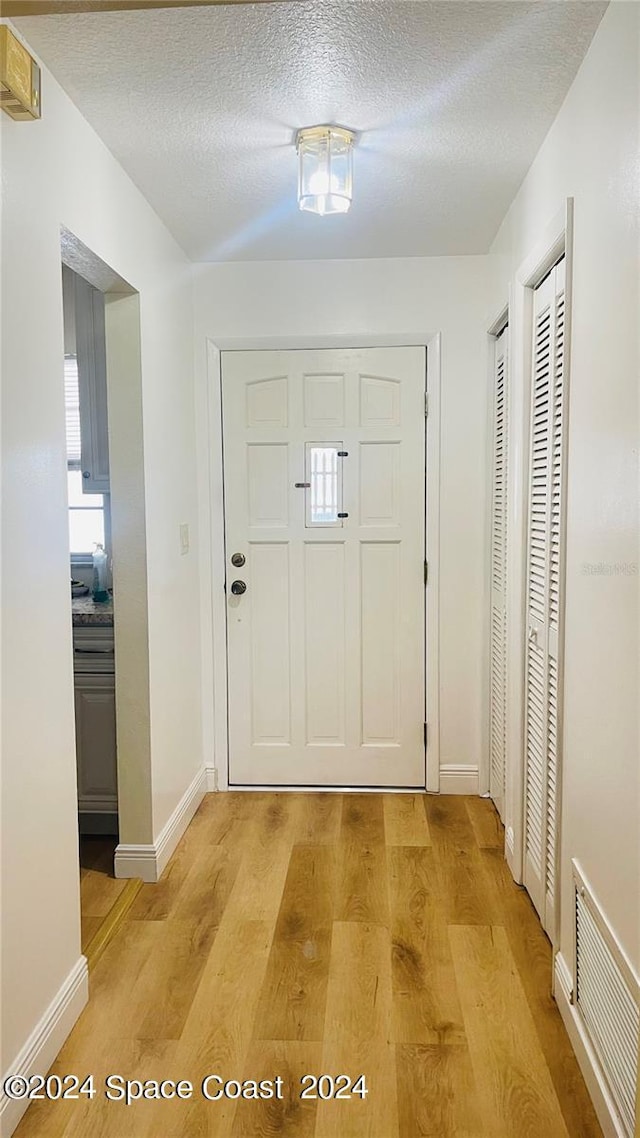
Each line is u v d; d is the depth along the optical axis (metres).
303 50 1.67
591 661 1.66
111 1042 1.83
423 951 2.18
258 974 2.08
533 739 2.37
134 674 2.58
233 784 3.47
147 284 2.56
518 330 2.43
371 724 3.42
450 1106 1.63
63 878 1.84
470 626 3.30
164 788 2.76
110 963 2.14
